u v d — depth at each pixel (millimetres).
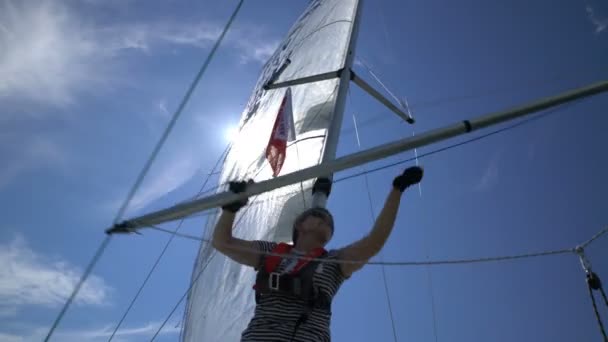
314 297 3574
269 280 3621
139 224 3426
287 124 5609
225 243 3912
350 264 3811
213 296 7715
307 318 3490
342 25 10727
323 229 4141
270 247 4012
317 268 3688
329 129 7152
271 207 7645
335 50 10367
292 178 3418
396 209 3803
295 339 3412
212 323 7371
